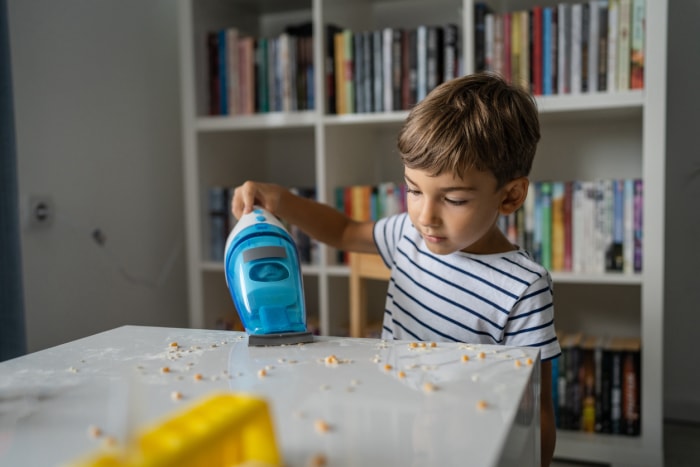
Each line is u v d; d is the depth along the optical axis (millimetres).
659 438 1500
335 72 1737
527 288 850
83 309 1705
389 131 1997
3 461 391
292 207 996
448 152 717
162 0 2000
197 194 1881
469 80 824
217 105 1883
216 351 656
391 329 966
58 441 422
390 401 491
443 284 904
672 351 1810
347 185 1845
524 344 844
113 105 1801
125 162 1849
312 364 600
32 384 550
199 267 1894
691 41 1713
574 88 1540
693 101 1724
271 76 1811
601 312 1844
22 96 1521
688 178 1742
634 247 1537
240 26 2043
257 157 2162
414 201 773
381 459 390
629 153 1762
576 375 1624
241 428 364
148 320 1951
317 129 1722
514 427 464
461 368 581
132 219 1880
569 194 1580
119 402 501
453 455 394
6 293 1277
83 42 1693
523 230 1618
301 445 412
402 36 1669
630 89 1497
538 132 844
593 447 1544
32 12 1543
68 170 1652
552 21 1545
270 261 723
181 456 322
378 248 1053
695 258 1757
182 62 1851
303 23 1987
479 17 1589
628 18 1487
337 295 1849
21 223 1513
